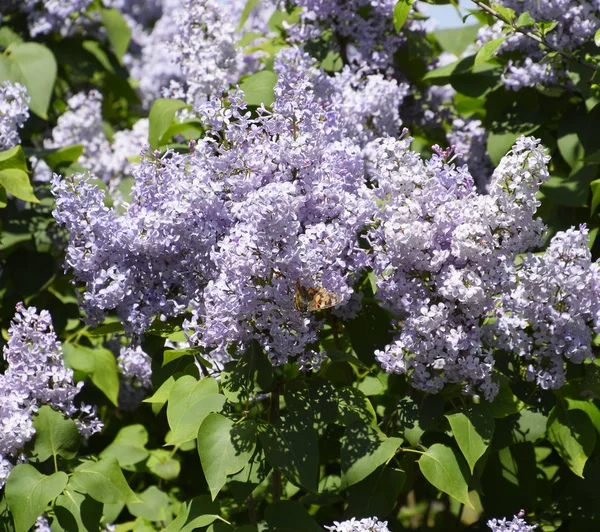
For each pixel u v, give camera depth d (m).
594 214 1.27
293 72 1.21
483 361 1.07
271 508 1.08
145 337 1.17
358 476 1.04
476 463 1.09
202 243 1.09
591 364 1.10
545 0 1.23
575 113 1.28
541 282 1.04
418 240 1.04
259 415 1.10
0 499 1.10
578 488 1.14
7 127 1.27
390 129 1.28
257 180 1.08
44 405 1.12
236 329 1.04
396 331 1.14
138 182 1.12
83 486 1.09
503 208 1.03
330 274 1.05
